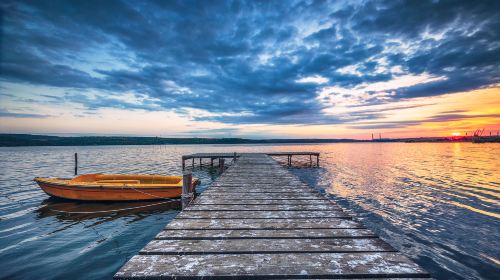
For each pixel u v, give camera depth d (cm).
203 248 289
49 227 805
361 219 902
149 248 287
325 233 346
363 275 228
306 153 2880
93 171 2366
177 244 301
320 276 228
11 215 921
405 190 1428
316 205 521
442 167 2650
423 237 738
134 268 237
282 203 539
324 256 269
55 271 538
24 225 822
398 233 769
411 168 2569
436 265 578
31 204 1055
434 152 6269
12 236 729
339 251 283
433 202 1152
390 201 1170
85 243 686
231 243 307
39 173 2159
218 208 495
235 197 601
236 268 240
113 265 567
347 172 2262
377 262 254
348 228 369
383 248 291
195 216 436
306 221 407
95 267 557
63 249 646
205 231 353
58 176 1994
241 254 274
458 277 531
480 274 541
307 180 1797
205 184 1664
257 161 1764
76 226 816
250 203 539
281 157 4528
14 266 557
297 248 291
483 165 2842
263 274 229
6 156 4884
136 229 796
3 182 1609
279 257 266
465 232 775
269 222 400
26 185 1492
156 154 5803
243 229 365
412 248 666
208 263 250
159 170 2477
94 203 1062
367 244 304
